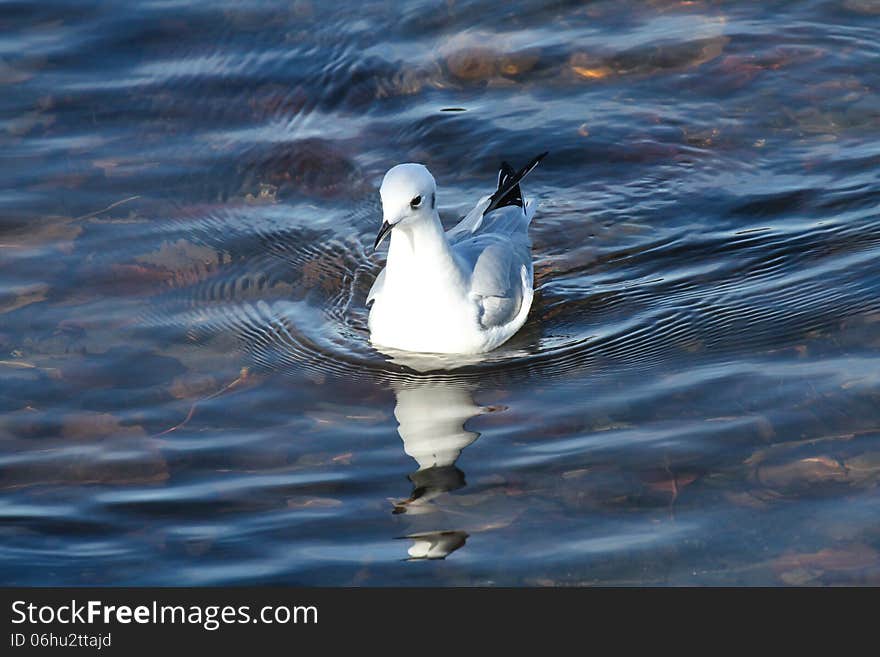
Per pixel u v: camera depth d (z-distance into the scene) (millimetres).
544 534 10641
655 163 16500
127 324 13797
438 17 19234
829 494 10766
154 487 11445
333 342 13750
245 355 13414
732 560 10203
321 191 16234
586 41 18688
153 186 16109
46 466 11711
